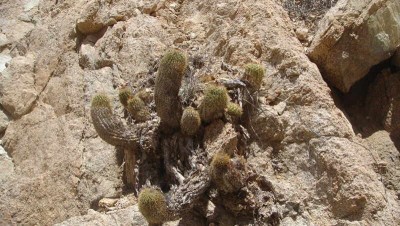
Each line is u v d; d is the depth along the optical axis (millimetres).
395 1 1933
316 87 1854
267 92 1924
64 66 2594
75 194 2078
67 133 2279
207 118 1812
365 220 1579
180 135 1836
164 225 1716
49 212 2098
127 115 2104
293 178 1753
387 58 1985
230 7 2223
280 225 1667
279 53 1967
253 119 1870
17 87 2629
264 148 1833
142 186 1824
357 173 1633
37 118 2469
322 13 2221
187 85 1928
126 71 2301
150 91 2027
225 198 1692
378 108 1984
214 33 2211
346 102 2047
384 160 1829
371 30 1928
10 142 2477
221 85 1902
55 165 2199
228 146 1762
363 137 1919
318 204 1673
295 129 1804
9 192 2215
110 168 2059
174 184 1794
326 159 1691
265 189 1746
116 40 2441
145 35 2363
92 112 1871
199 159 1760
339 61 1959
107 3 2627
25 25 3145
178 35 2334
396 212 1610
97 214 1841
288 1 2301
